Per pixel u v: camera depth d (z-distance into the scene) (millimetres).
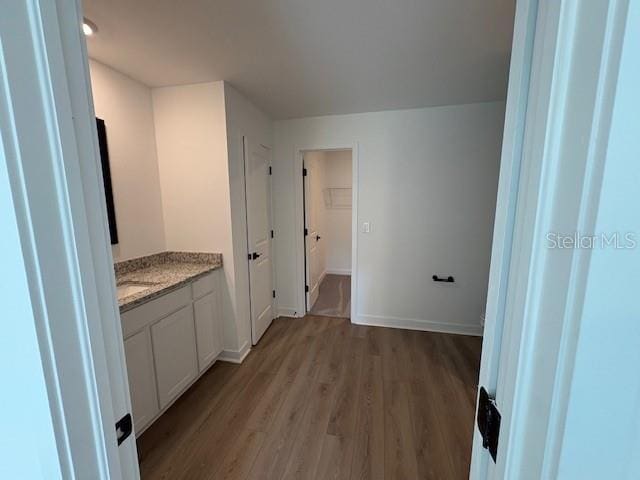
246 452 1551
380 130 2852
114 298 517
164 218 2408
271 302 3232
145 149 2229
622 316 295
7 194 382
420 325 3047
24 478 486
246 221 2551
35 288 404
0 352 447
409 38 1586
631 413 308
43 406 437
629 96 260
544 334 343
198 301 2096
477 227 2795
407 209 2912
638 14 247
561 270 316
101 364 483
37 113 383
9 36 354
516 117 409
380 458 1512
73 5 424
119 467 529
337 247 5395
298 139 3059
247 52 1720
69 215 425
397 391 2049
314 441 1618
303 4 1300
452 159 2748
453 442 1614
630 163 271
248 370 2318
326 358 2494
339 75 2033
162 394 1757
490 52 1734
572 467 325
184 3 1283
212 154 2246
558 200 318
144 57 1779
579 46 286
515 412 389
